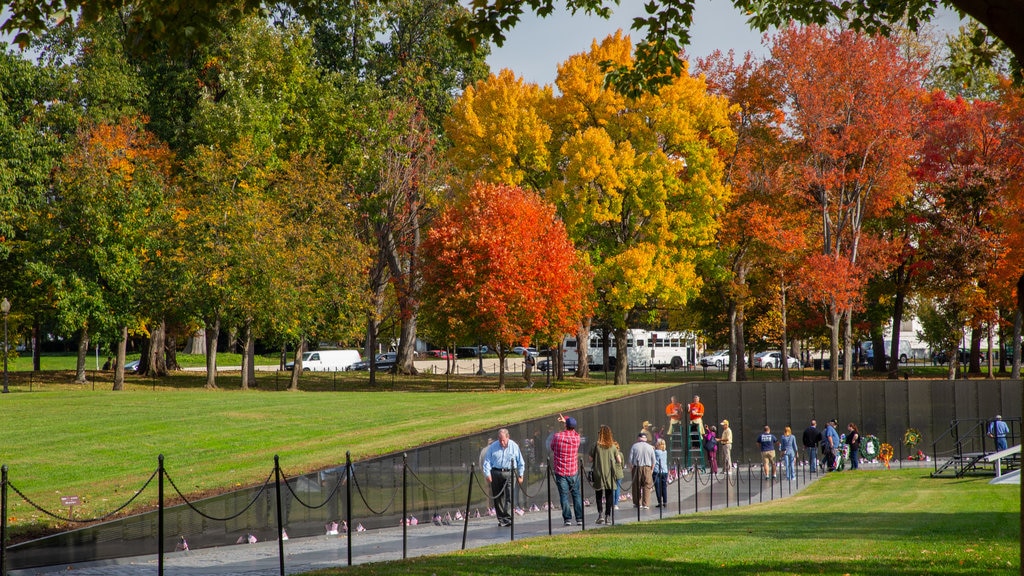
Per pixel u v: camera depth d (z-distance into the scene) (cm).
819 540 2589
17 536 2608
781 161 9612
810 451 6719
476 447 3975
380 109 10175
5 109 7894
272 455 3950
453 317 8188
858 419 7719
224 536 2875
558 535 2970
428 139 10575
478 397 6384
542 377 10981
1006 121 9288
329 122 9744
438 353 16425
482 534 3144
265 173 8594
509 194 8306
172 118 9825
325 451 3972
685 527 3100
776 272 10181
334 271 8450
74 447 4162
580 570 2008
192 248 7894
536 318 8100
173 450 4153
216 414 5344
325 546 2869
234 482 3269
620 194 8988
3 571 2117
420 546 2842
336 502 3203
